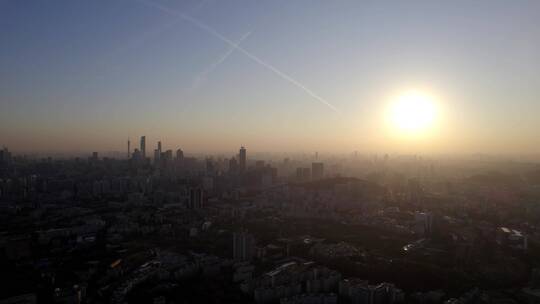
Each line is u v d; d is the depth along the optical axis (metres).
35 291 162.12
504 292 162.50
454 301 147.88
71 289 159.50
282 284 164.75
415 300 156.00
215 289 163.88
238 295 158.50
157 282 171.12
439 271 178.88
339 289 163.88
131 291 160.00
